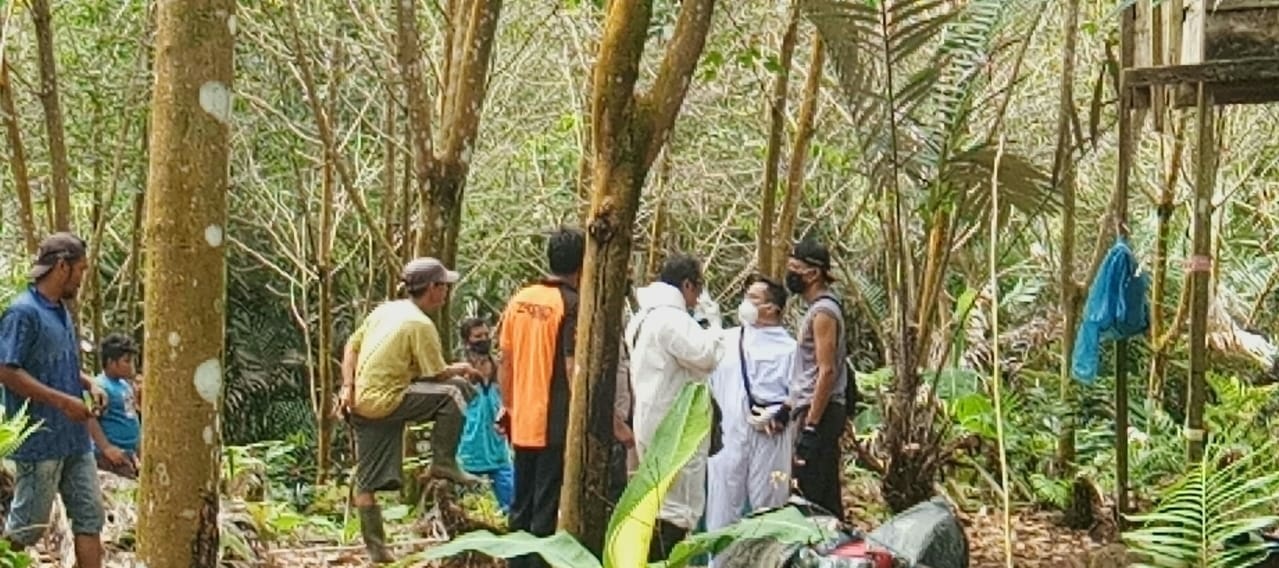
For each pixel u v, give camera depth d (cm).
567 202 1259
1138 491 795
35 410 508
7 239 1130
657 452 367
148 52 1008
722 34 1005
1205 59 613
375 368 635
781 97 837
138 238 1082
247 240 1363
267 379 1420
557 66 1201
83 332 1114
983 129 909
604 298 434
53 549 596
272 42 1041
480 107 751
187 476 325
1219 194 1102
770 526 376
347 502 823
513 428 564
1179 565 470
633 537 361
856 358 1212
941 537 417
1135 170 1039
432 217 750
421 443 890
